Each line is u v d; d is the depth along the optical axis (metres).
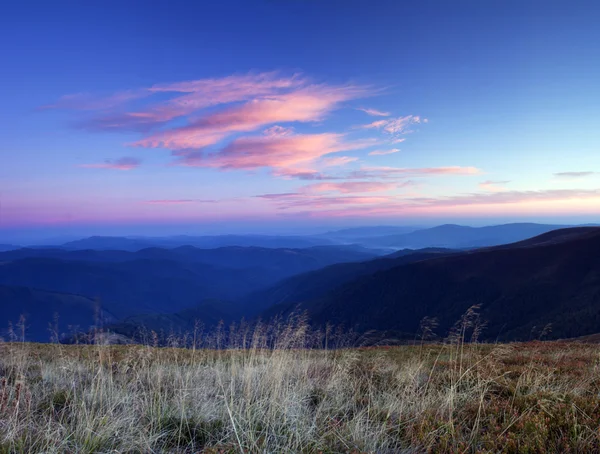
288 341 8.43
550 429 4.47
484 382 6.45
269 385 6.25
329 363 9.00
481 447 4.05
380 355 11.43
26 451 3.97
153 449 4.33
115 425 4.42
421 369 8.48
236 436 4.13
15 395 5.55
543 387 6.45
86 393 5.86
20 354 9.00
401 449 4.27
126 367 7.27
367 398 6.25
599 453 3.89
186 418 4.88
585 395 6.26
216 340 10.09
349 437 4.45
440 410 5.29
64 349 11.68
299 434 4.38
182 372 8.07
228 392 6.17
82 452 3.93
